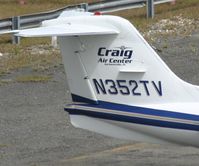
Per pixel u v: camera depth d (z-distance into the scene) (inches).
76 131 1210.6
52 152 1094.4
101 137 1168.8
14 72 1675.7
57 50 1902.1
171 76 876.6
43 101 1430.9
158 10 2368.4
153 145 1106.7
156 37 1957.4
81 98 901.8
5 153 1098.1
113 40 880.3
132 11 2383.1
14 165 1028.5
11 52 1925.4
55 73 1647.4
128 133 888.9
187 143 869.8
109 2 2269.9
